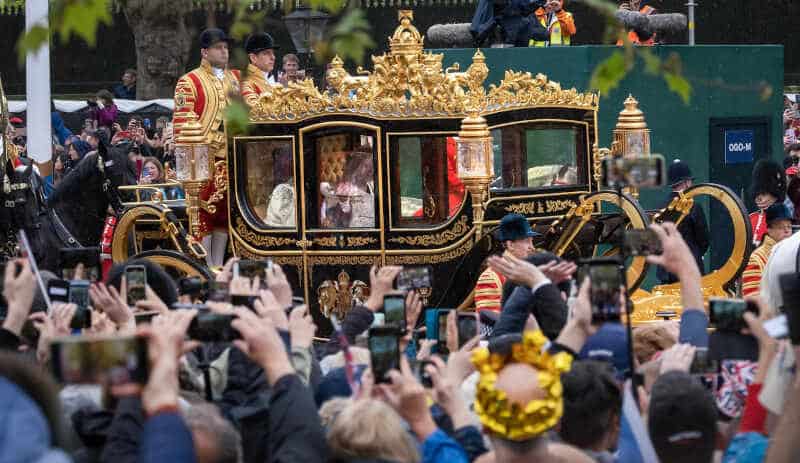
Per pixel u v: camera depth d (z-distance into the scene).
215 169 43.16
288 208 41.62
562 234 39.66
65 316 21.31
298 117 40.97
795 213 55.53
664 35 57.78
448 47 58.00
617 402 20.16
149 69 117.56
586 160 42.75
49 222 49.12
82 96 131.75
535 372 18.19
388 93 40.19
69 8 21.33
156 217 43.81
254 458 21.66
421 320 39.66
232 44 48.84
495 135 40.88
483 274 38.47
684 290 21.47
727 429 20.81
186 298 26.72
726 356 19.45
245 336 19.30
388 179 39.78
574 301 23.30
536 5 53.34
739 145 55.69
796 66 124.38
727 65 55.12
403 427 18.91
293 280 41.41
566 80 51.16
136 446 19.42
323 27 47.41
